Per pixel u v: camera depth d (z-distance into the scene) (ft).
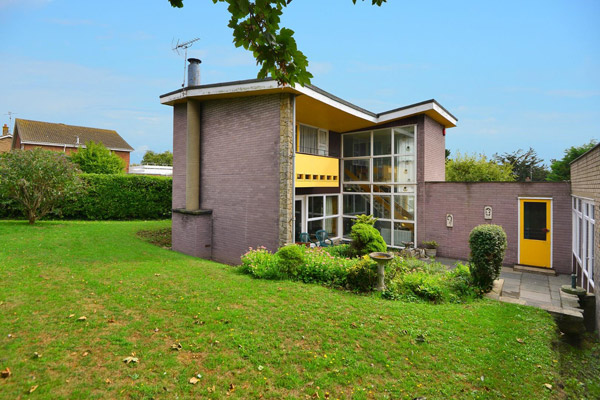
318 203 41.70
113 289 18.99
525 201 32.60
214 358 12.17
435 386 11.32
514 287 25.62
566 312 18.90
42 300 16.75
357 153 44.75
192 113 37.17
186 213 36.78
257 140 32.65
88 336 13.25
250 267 24.49
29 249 28.50
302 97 31.12
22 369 10.81
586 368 13.82
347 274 22.18
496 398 10.92
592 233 21.29
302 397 10.44
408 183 39.50
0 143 110.32
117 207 57.31
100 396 9.85
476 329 15.88
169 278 21.97
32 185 40.88
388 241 41.50
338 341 13.93
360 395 10.64
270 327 14.85
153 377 10.90
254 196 32.89
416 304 19.20
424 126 38.50
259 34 8.91
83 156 69.62
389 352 13.26
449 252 36.94
